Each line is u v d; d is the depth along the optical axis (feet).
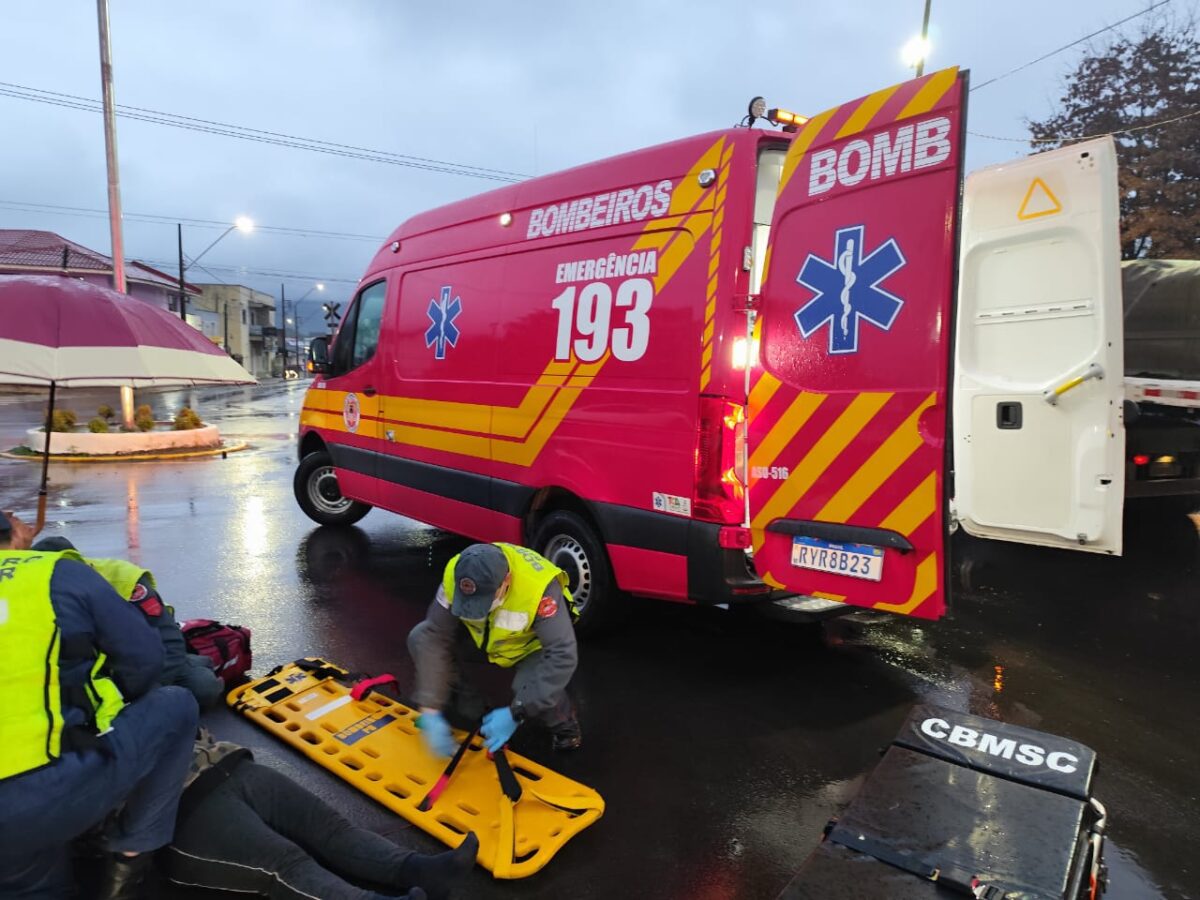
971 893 5.63
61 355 8.39
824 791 9.86
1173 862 8.64
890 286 9.74
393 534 23.25
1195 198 64.64
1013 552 21.70
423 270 18.20
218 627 12.67
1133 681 13.17
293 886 7.18
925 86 9.45
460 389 16.71
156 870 8.25
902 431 9.68
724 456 11.74
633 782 10.02
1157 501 22.66
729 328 11.66
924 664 13.80
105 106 43.80
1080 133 71.51
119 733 6.51
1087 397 15.64
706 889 8.08
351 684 12.19
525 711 9.02
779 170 12.65
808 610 12.69
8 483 32.86
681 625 15.53
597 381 13.53
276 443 49.73
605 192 13.70
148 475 35.40
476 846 7.68
